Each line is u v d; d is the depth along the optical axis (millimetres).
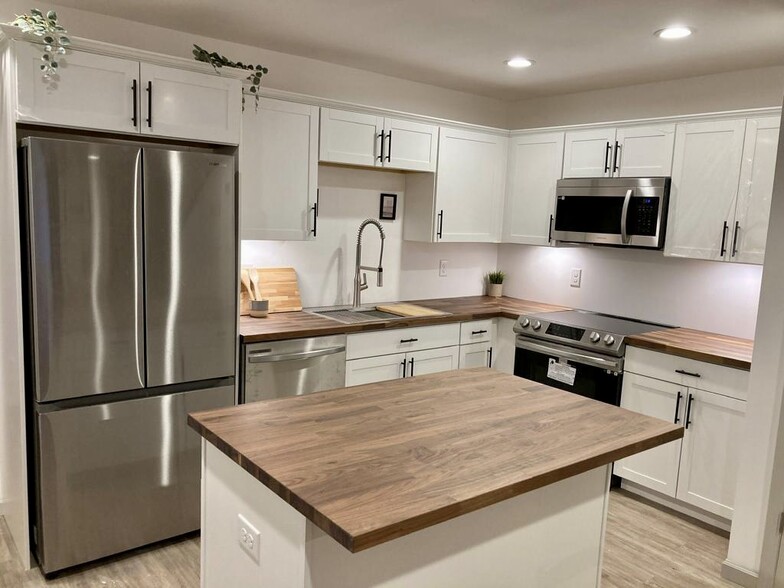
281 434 1717
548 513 1826
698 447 3176
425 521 1279
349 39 3225
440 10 2707
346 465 1517
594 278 4262
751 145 3148
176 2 2734
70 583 2557
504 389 2279
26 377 2545
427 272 4543
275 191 3342
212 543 1849
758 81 3441
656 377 3322
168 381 2771
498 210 4434
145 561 2742
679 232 3482
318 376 3305
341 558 1435
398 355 3660
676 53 3201
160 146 3100
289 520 1443
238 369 3049
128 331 2629
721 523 3188
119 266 2570
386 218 4242
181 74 2725
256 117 3219
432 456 1601
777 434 2598
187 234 2738
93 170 2463
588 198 3850
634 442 1772
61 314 2457
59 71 2420
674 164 3475
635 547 3002
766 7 2488
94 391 2578
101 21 2951
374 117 3674
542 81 3973
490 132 4277
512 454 1639
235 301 2963
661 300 3900
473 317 4000
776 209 2557
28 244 2398
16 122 2361
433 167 4008
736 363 2973
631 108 4020
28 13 2752
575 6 2576
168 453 2807
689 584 2717
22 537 2629
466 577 1643
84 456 2588
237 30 3133
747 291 3496
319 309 3941
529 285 4719
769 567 2652
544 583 1869
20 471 2594
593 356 3566
